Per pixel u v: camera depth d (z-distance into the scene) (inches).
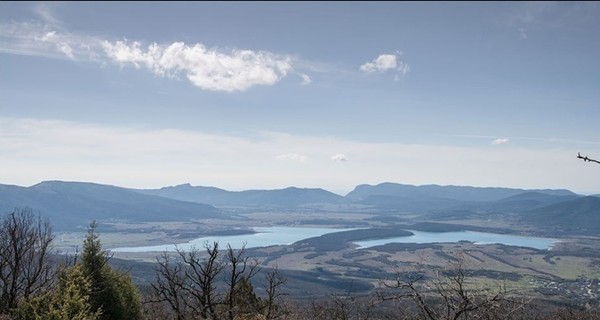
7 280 920.9
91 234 912.9
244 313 1112.8
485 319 452.1
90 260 882.1
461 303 441.4
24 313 695.7
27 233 1013.2
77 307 702.5
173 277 1103.0
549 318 945.5
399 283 462.6
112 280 895.1
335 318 1032.2
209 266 1077.1
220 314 1088.2
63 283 810.2
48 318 667.4
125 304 903.1
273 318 1127.0
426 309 446.0
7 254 946.1
